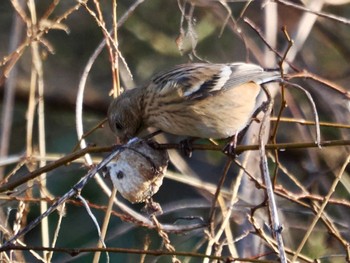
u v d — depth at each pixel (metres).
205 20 14.48
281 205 11.39
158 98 9.24
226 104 9.14
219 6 12.97
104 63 15.66
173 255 8.30
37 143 15.21
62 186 13.73
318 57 15.08
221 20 13.12
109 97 15.42
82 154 8.12
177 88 9.13
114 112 9.52
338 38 14.77
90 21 15.42
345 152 12.84
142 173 8.47
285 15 13.34
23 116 15.23
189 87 9.11
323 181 12.77
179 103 9.12
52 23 9.53
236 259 7.97
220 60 14.76
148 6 15.21
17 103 15.21
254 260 7.99
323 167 13.34
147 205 8.59
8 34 15.55
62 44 15.64
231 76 9.14
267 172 7.62
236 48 14.38
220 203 9.77
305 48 14.46
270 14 12.08
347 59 14.80
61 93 15.41
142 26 15.20
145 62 15.32
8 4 15.62
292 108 12.93
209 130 9.20
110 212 8.87
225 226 9.09
